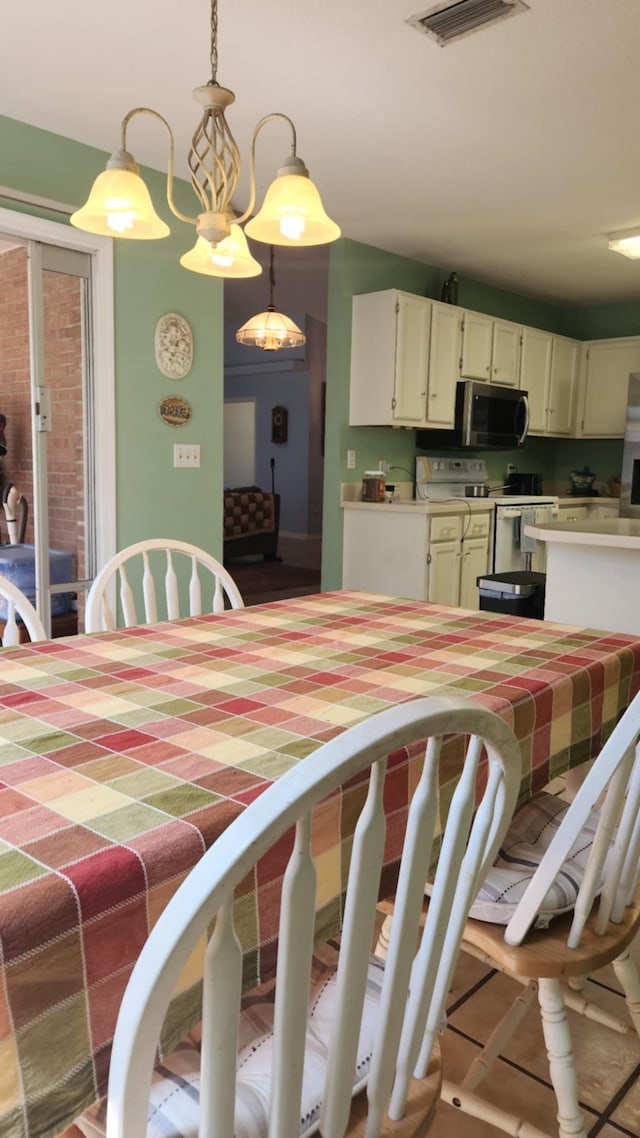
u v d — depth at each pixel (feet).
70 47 7.48
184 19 6.98
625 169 10.51
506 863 4.03
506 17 6.92
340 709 3.66
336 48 7.47
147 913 2.28
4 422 9.64
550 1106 4.37
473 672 4.31
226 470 37.65
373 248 14.53
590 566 8.42
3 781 2.83
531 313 19.02
